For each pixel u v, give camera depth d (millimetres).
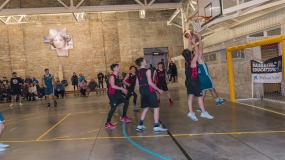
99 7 16859
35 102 16328
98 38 24359
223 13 10250
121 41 24578
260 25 12078
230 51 9797
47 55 24094
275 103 8656
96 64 24344
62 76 23984
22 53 23516
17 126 8023
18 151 5191
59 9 16609
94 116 8961
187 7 17641
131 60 24688
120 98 7094
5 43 23094
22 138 6320
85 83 18812
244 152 4262
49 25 24062
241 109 8047
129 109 10008
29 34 23844
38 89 18422
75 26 24422
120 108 10492
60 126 7547
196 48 6289
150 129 6344
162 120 7363
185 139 5246
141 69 6070
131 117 8242
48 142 5773
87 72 24578
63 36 24219
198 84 6375
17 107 13805
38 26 23938
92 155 4648
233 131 5586
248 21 13016
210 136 5332
